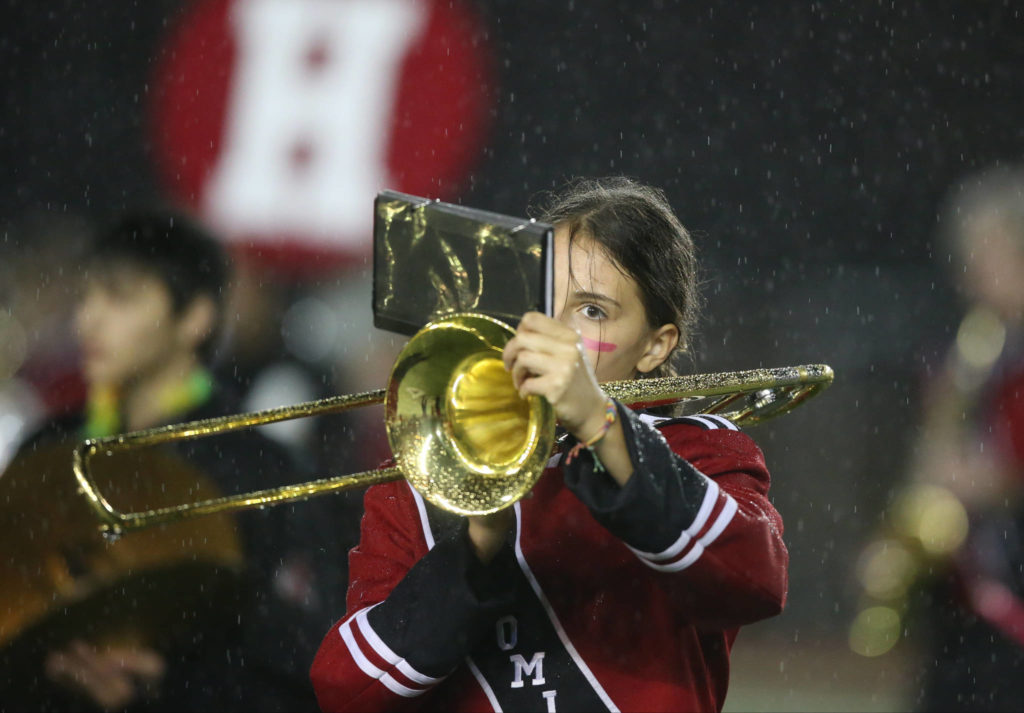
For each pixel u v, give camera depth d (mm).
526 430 7375
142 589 12039
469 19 34500
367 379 27000
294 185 33500
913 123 35594
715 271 34438
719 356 33281
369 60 34188
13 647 11969
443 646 7781
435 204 7703
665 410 9555
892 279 33031
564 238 8789
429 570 7891
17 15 36875
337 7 34188
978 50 35500
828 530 29469
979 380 17500
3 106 36938
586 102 35625
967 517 17031
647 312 8812
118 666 11969
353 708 8008
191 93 34531
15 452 12633
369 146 34031
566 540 8344
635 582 8320
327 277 32531
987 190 18094
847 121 35781
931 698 16844
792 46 35844
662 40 35812
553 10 35281
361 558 8750
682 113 35906
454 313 7359
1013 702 16516
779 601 7820
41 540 12156
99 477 12344
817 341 32438
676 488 7406
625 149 35875
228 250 13914
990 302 17734
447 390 7488
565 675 8164
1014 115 35438
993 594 16734
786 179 35594
